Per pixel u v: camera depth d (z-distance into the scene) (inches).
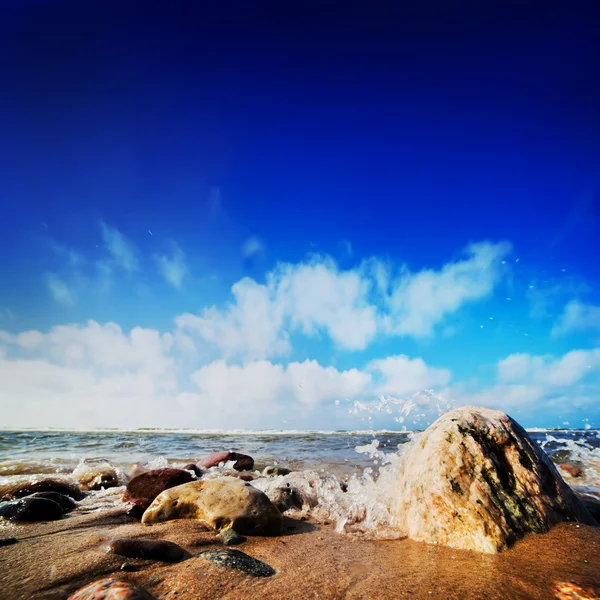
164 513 145.1
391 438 639.8
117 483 260.5
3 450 427.8
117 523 151.5
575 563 102.3
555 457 346.0
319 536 142.2
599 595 83.9
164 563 100.8
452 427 147.8
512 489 131.0
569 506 133.3
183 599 81.8
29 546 116.3
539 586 89.5
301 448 479.5
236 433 892.6
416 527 134.3
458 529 124.0
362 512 171.9
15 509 156.3
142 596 72.7
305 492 211.0
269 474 290.8
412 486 145.6
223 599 82.7
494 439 142.3
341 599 84.3
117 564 97.9
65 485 214.7
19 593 83.7
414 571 101.7
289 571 101.7
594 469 290.8
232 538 127.5
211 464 318.3
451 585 91.6
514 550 113.0
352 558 113.8
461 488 131.8
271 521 142.2
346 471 307.4
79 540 122.3
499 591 87.4
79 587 86.7
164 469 204.1
